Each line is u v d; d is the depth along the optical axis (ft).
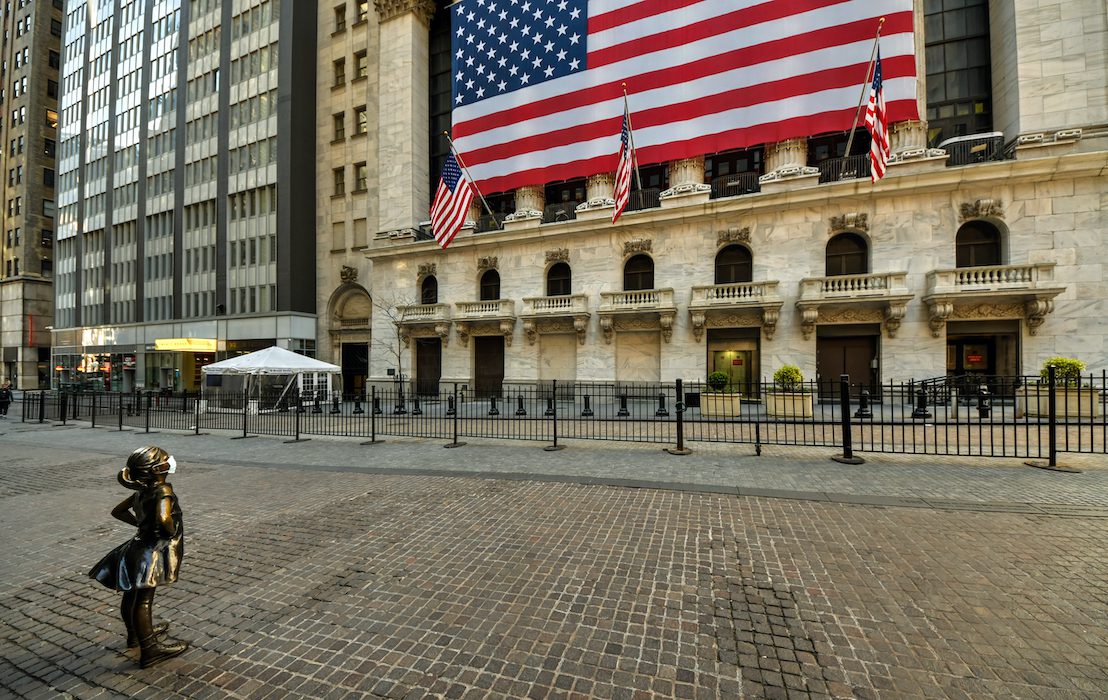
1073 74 54.24
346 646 10.41
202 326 103.30
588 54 71.97
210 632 11.10
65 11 142.41
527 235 77.15
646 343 71.20
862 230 59.98
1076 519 17.39
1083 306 52.06
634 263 73.97
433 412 56.18
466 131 79.77
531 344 76.95
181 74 111.96
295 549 16.17
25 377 142.51
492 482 24.50
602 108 70.85
